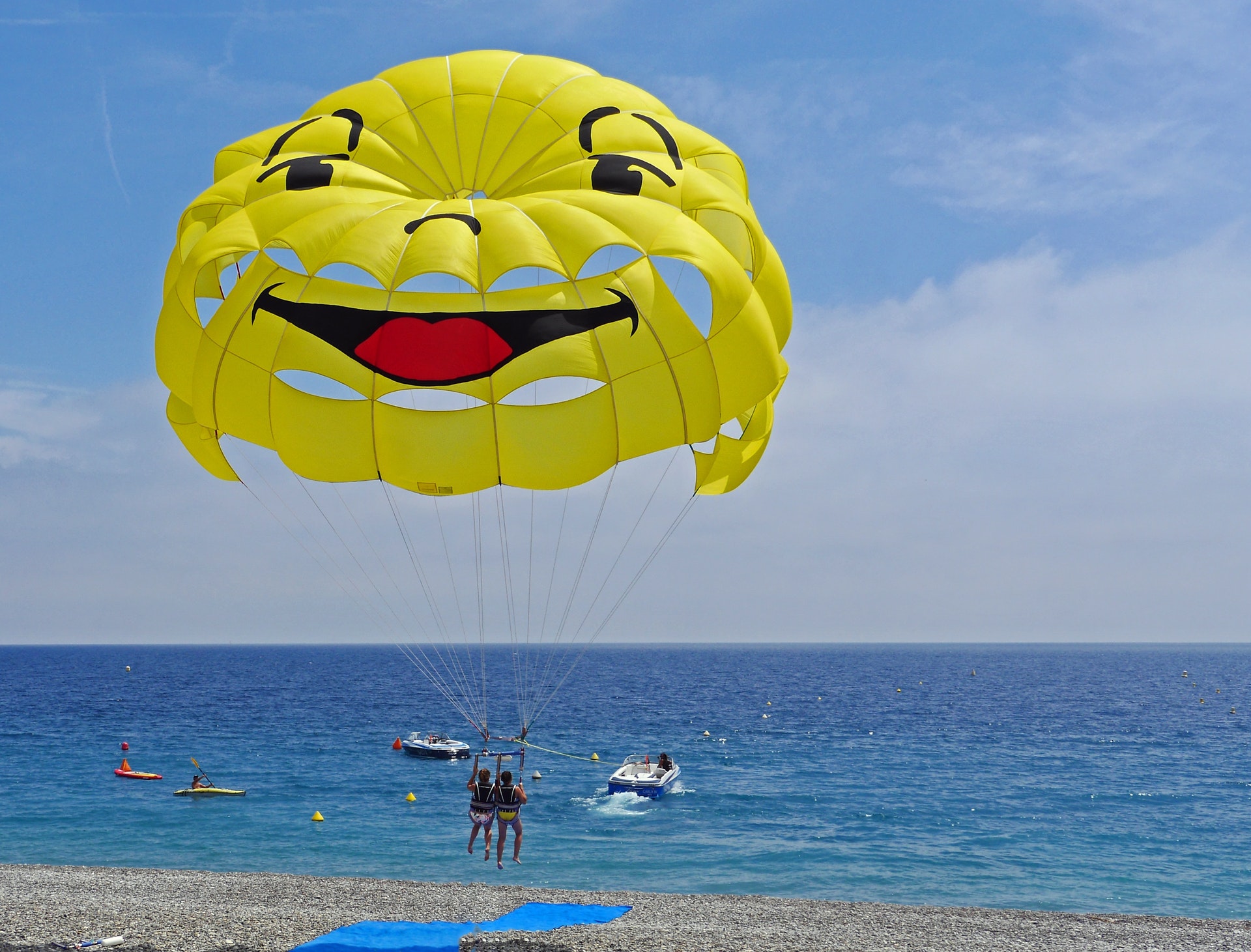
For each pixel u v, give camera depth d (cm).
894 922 1752
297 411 1465
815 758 5416
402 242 1318
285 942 1435
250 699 10575
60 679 15262
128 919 1555
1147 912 2434
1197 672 19738
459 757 5300
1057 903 2502
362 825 3434
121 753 5516
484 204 1395
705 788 4297
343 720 7788
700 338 1447
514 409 1470
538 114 1552
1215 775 4800
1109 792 4247
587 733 6869
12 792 4119
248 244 1341
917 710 9100
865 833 3334
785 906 1895
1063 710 9262
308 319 1440
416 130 1546
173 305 1483
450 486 1484
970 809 3806
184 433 1650
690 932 1531
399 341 1436
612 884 2656
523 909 1691
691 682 14938
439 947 1362
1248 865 2920
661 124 1566
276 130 1603
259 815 3634
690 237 1387
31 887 1928
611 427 1442
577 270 1309
